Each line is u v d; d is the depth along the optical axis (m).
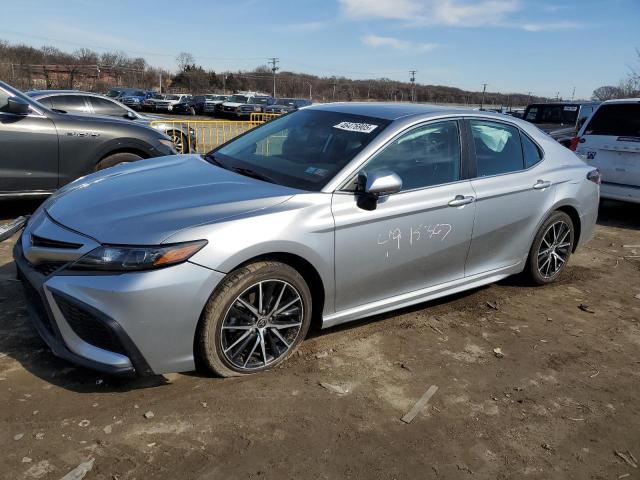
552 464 2.67
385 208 3.50
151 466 2.41
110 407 2.79
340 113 4.12
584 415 3.09
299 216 3.13
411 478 2.49
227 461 2.48
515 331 4.09
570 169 4.90
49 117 5.86
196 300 2.79
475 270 4.26
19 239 3.30
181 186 3.33
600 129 7.98
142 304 2.66
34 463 2.37
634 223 8.03
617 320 4.45
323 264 3.25
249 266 2.98
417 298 3.90
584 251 6.39
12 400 2.78
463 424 2.92
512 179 4.34
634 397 3.32
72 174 6.04
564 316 4.45
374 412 2.95
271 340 3.22
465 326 4.11
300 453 2.58
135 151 6.48
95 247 2.73
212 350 2.96
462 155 4.05
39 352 3.24
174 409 2.81
